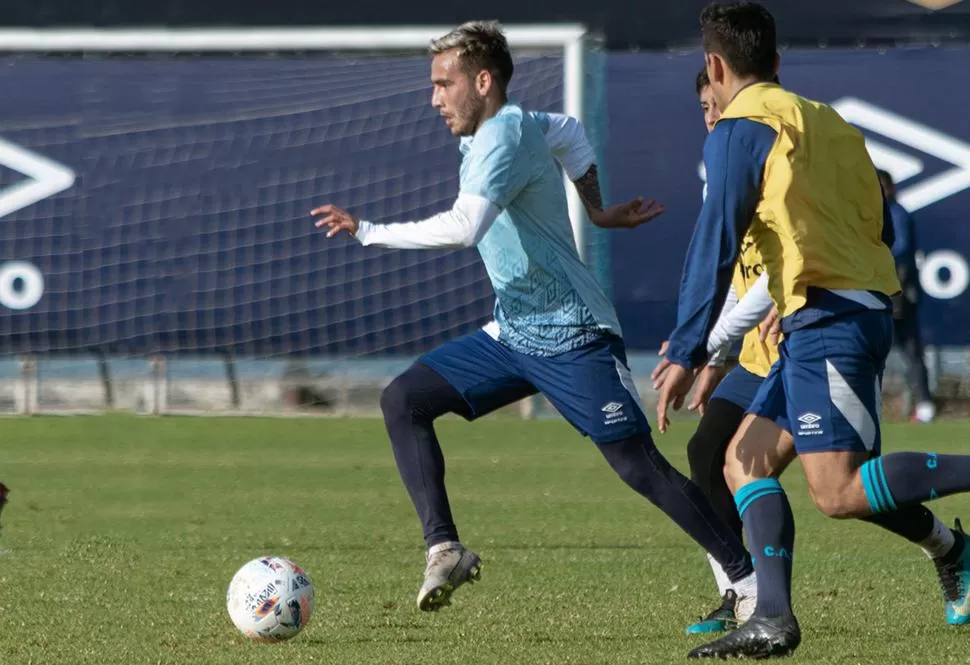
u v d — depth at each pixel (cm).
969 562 1905
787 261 1675
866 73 5244
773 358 1997
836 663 1661
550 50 5400
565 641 1828
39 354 5447
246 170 5488
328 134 5522
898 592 2208
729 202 1655
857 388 1675
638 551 2675
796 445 1702
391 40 5466
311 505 3338
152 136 5466
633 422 1878
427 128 5547
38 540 2819
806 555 2608
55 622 1970
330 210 1839
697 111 5250
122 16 5478
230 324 5466
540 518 3120
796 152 1664
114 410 5531
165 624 1956
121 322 5447
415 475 1892
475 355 1945
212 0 5494
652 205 2109
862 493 1672
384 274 5466
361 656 1723
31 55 5503
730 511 2022
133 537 2861
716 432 2017
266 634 1806
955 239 5162
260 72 5541
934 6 5209
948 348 5166
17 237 5422
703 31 1773
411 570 2458
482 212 1803
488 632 1895
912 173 5203
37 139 5438
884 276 1716
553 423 5172
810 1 5247
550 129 2053
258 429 4950
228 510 3253
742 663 1670
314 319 5466
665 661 1688
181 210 5459
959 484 1652
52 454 4322
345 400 5538
